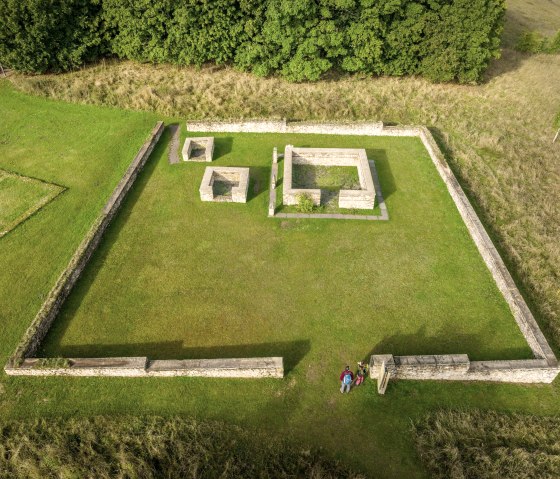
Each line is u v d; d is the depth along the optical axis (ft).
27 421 43.11
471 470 39.34
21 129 83.87
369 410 43.98
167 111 88.79
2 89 94.84
